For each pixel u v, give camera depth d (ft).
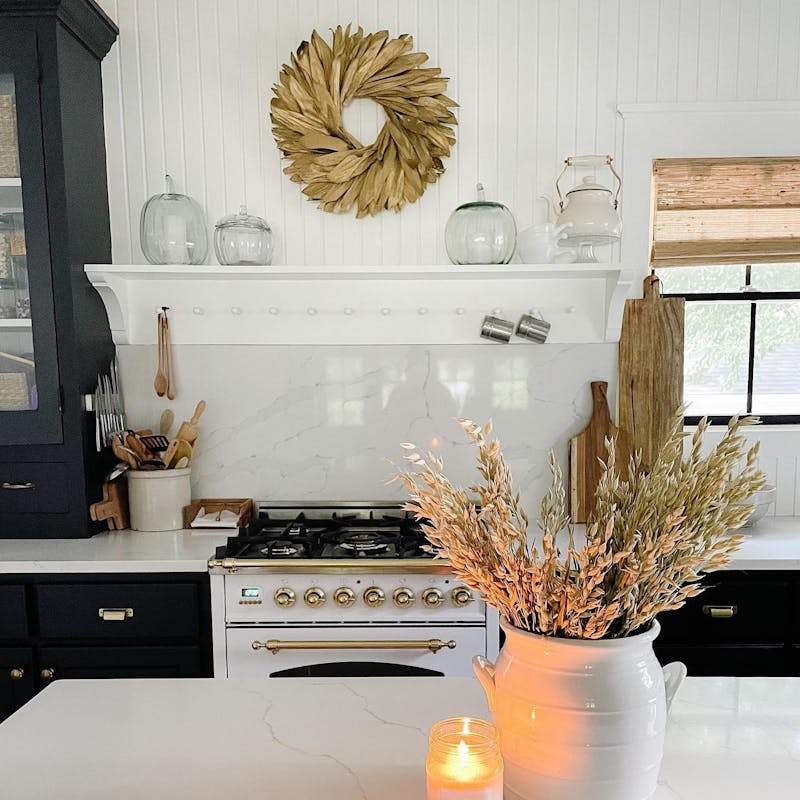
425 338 7.89
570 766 2.30
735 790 2.62
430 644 5.99
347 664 6.16
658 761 2.40
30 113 6.67
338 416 8.00
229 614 6.14
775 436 7.80
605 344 7.86
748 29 7.55
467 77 7.68
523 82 7.67
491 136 7.73
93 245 7.39
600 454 7.82
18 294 6.96
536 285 7.79
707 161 7.68
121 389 7.95
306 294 7.84
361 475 8.05
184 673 6.24
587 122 7.70
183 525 7.50
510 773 2.45
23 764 2.81
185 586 6.16
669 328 7.77
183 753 2.89
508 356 7.91
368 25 7.63
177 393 7.98
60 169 6.73
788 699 3.39
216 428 8.01
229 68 7.68
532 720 2.35
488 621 6.06
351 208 7.82
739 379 8.29
